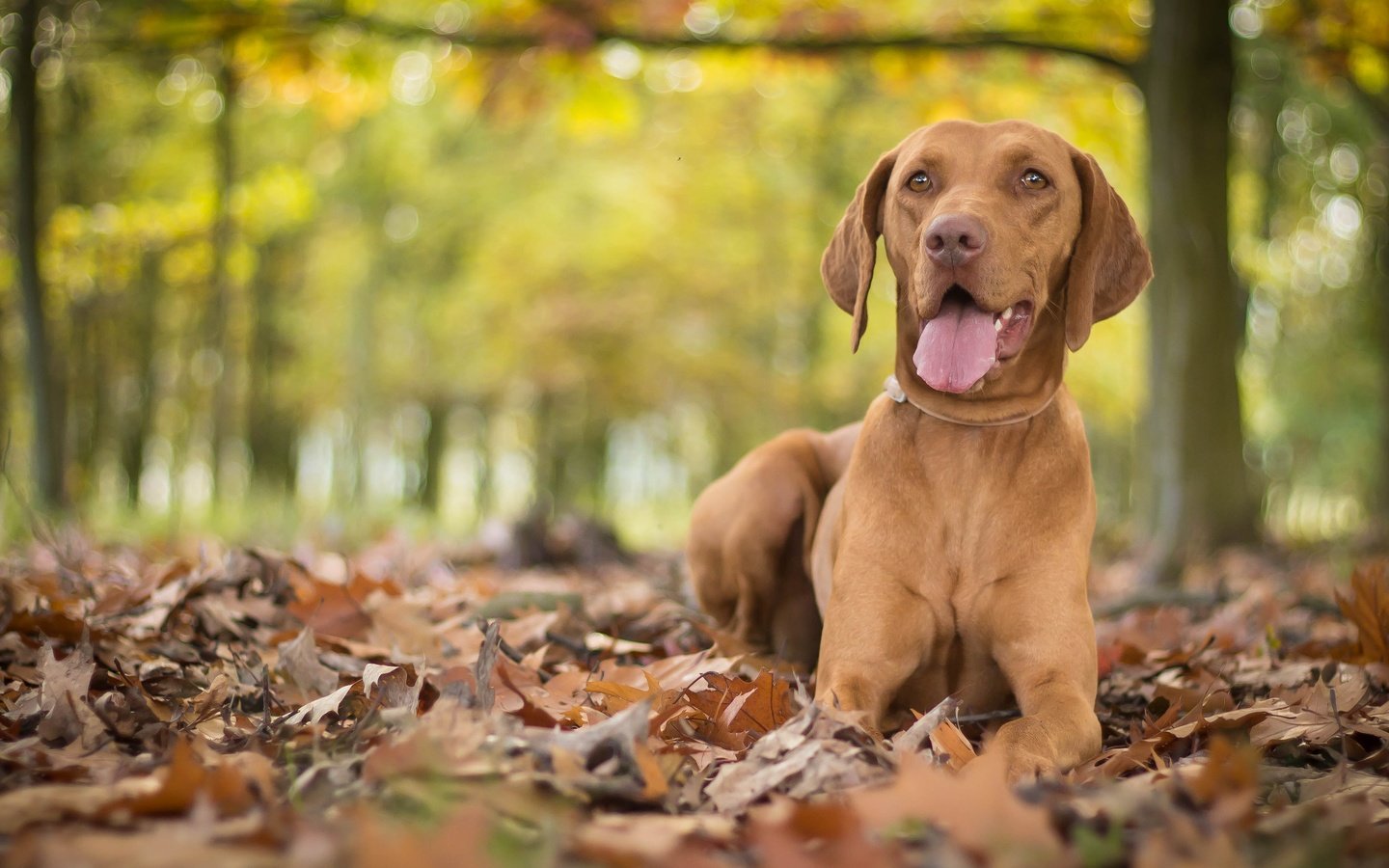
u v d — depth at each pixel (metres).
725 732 3.18
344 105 12.82
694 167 21.67
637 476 39.28
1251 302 23.31
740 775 2.71
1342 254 22.78
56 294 15.09
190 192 14.79
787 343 23.53
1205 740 3.42
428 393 24.80
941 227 3.59
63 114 15.07
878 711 3.77
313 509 16.42
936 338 3.70
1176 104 10.34
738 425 26.55
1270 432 27.97
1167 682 4.63
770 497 5.06
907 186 3.95
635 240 22.52
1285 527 21.44
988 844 2.13
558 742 2.67
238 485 21.72
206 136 17.19
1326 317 23.36
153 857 1.95
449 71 12.31
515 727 2.76
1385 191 18.47
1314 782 2.81
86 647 3.62
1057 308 3.98
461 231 22.97
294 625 4.77
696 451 32.34
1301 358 24.38
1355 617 4.62
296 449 27.44
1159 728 3.56
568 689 3.85
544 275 22.69
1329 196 20.16
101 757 2.86
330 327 24.58
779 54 11.88
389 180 20.88
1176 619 5.86
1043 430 3.93
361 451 22.28
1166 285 10.49
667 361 22.84
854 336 4.19
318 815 2.34
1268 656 4.89
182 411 24.70
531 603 5.59
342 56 12.07
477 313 23.52
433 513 20.88
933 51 11.57
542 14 11.28
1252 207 18.64
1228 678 4.52
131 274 16.98
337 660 4.25
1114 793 2.41
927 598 3.88
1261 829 2.35
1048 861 2.08
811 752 2.72
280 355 24.47
